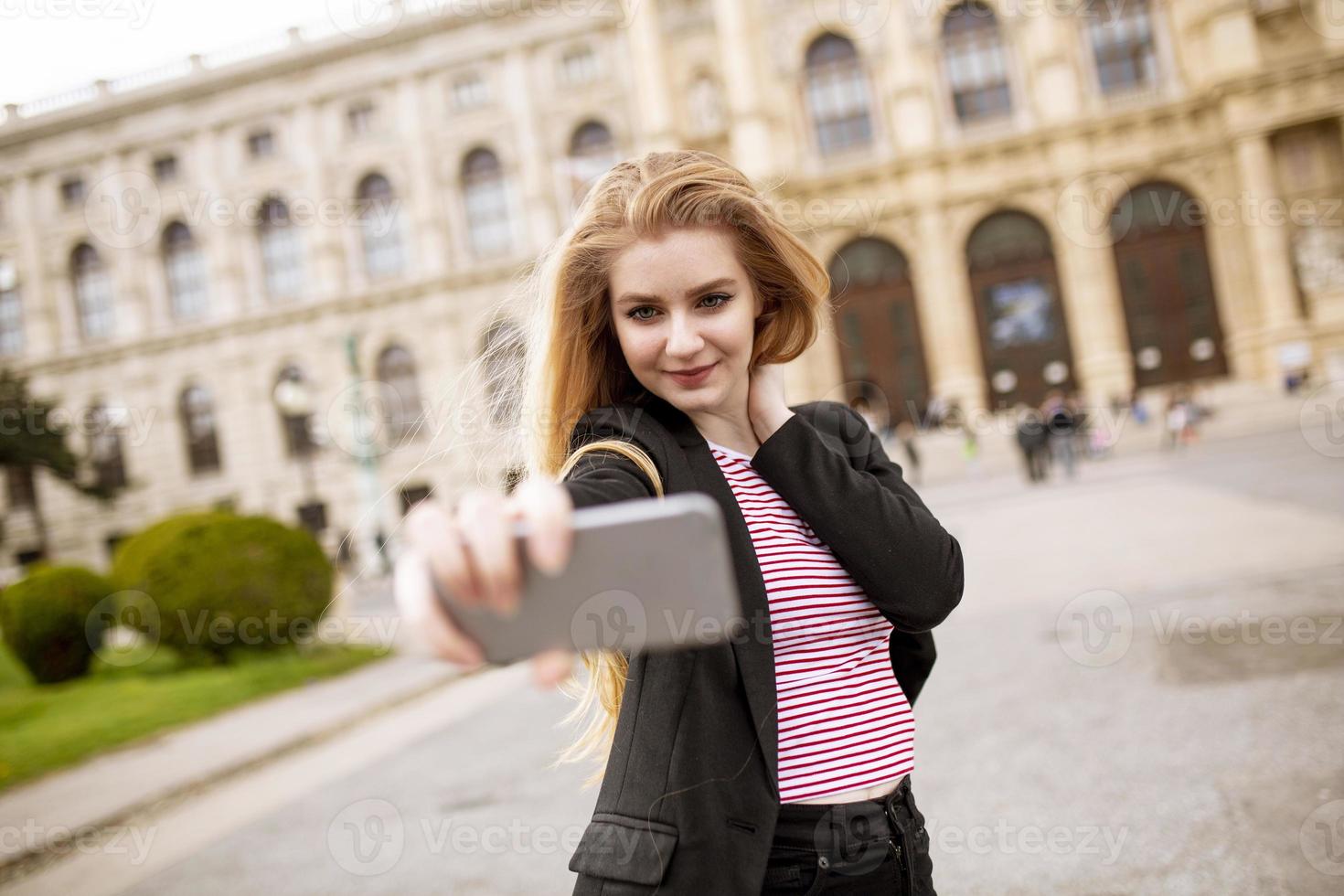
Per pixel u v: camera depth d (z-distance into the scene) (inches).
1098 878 110.8
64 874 169.5
